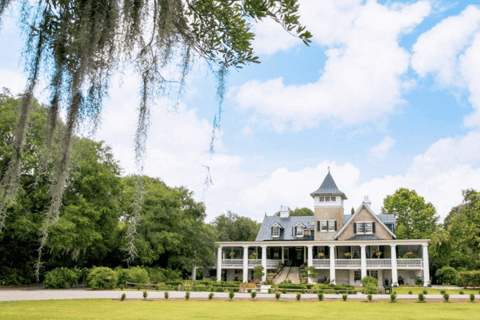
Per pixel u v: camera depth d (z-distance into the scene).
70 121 4.29
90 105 4.36
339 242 41.00
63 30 4.09
